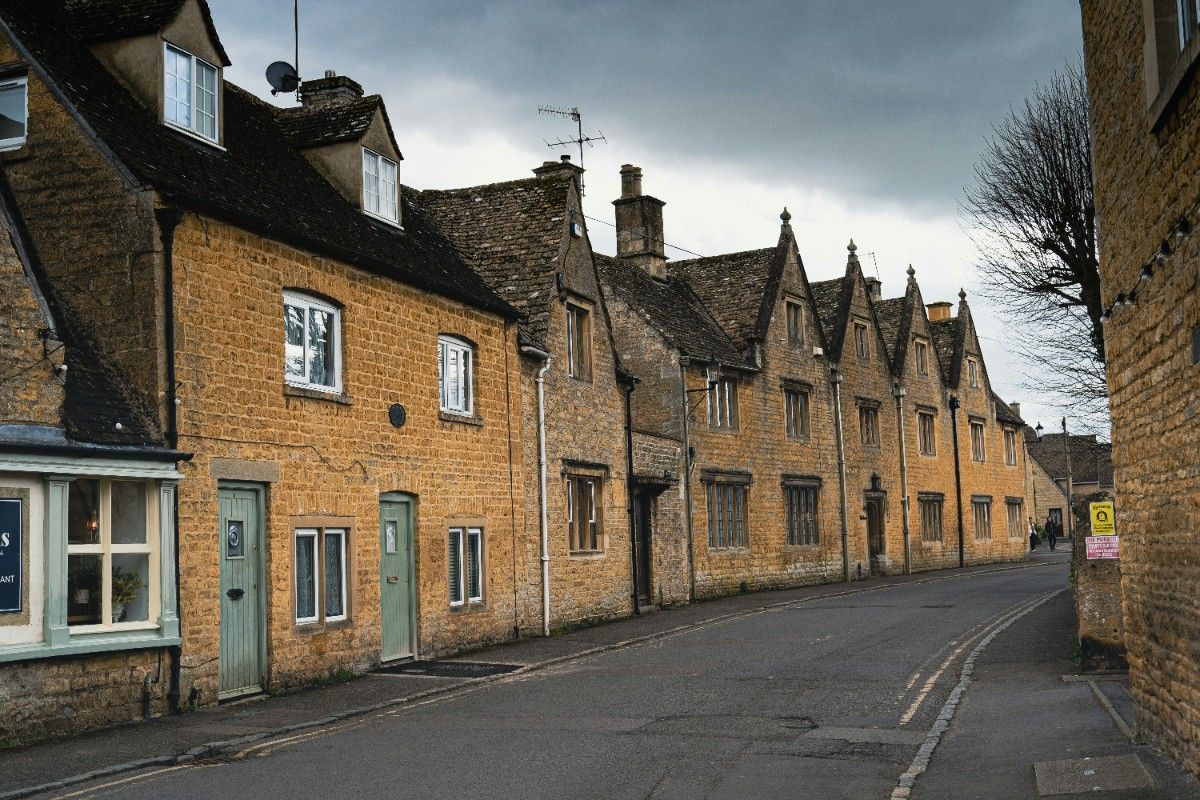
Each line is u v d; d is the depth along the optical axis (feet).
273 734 39.17
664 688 47.29
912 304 144.97
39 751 35.96
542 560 71.92
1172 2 26.99
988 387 166.30
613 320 99.60
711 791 29.53
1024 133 75.61
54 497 39.14
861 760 32.96
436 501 61.31
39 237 45.52
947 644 58.75
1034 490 262.06
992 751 32.96
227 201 47.60
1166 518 29.12
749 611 83.30
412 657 59.00
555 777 31.22
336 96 68.85
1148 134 28.55
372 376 56.54
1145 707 32.12
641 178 113.39
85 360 42.96
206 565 45.03
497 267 77.46
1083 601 45.70
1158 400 29.32
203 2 52.21
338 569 53.83
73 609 40.27
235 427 47.19
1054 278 77.00
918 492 139.74
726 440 102.78
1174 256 26.96
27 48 45.88
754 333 109.40
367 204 62.03
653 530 89.51
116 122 46.60
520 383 71.05
